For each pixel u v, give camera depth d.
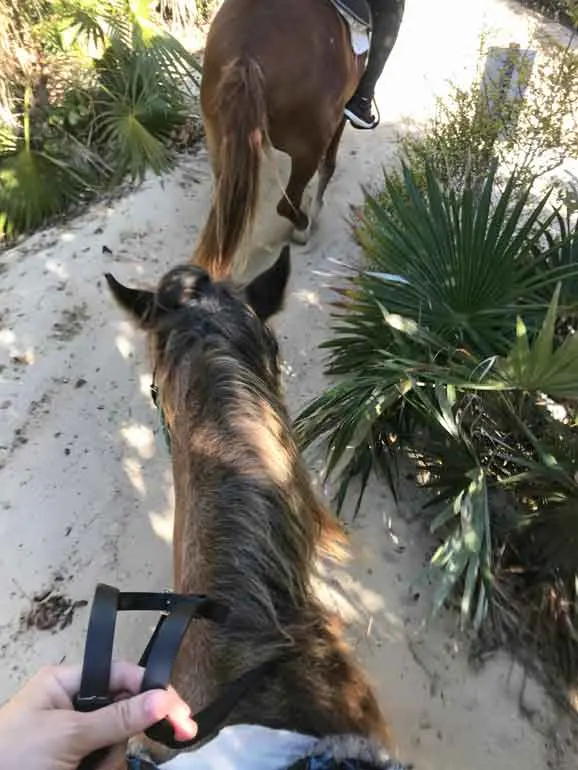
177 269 1.92
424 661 2.80
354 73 4.07
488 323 2.90
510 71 4.61
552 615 2.86
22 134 5.07
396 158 5.22
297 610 1.51
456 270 2.89
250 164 3.47
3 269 4.43
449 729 2.63
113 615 1.02
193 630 1.48
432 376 2.67
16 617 2.96
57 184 4.85
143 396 3.77
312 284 4.35
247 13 3.59
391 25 4.26
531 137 4.37
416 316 2.95
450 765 2.55
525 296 3.02
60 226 4.74
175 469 1.83
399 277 2.97
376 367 2.88
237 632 1.43
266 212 4.68
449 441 3.01
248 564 1.48
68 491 3.37
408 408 3.17
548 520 2.82
